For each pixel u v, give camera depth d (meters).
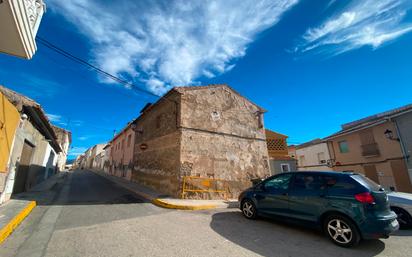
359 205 3.94
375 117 20.44
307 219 4.61
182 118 10.38
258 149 13.00
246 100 13.70
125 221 5.55
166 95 11.70
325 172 4.81
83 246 3.80
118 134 26.23
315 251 3.82
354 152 18.78
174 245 3.96
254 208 5.93
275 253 3.72
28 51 4.11
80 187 13.30
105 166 36.38
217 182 10.45
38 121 9.54
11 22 3.24
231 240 4.29
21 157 8.48
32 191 9.88
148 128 15.00
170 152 10.76
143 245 3.92
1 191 6.27
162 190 10.87
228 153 11.46
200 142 10.59
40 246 3.77
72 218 5.70
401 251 3.85
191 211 7.20
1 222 4.59
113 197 9.56
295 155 27.88
